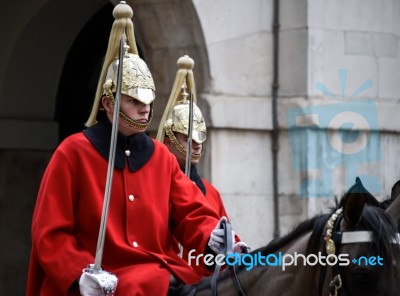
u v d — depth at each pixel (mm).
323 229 11234
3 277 27859
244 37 23234
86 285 12508
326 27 23359
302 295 11414
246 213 23156
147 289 12883
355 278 10695
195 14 22609
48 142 28438
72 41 28641
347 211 10984
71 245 12984
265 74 23406
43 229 13008
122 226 13383
